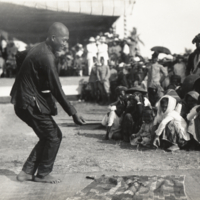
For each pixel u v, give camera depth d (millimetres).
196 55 9328
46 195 4367
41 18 20062
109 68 15836
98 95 15836
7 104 15328
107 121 8117
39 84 4617
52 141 4730
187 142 6867
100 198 4117
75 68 19469
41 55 4551
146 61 14625
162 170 5426
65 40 4707
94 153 6676
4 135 8625
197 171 5348
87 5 19047
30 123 4727
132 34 18484
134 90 7805
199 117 6711
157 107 7383
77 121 4691
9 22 20203
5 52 20188
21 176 4887
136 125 7586
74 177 5105
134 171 5402
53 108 4707
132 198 4094
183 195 4203
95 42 19078
